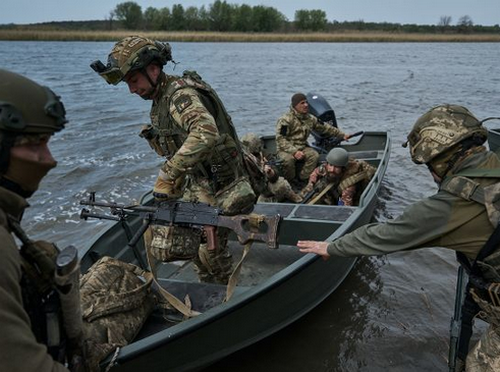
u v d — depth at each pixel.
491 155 2.13
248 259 4.48
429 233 2.16
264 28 94.06
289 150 6.59
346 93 18.56
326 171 5.34
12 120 1.28
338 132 7.11
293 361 3.44
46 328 1.50
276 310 3.31
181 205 2.87
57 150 9.12
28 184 1.38
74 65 30.27
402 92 18.92
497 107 15.04
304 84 21.78
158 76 2.88
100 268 2.81
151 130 3.08
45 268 1.47
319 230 4.32
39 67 28.61
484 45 79.50
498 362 2.23
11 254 1.25
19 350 1.20
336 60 39.41
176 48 58.28
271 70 29.14
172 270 4.34
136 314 2.80
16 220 1.39
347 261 4.21
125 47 2.75
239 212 3.19
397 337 3.66
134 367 2.58
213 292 3.33
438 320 3.86
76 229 5.69
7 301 1.20
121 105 14.87
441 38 92.94
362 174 5.32
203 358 2.93
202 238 3.10
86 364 1.72
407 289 4.32
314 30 98.81
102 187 7.12
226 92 18.91
